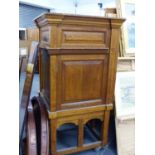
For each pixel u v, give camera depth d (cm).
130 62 210
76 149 180
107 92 174
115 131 200
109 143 205
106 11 226
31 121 157
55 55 147
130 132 195
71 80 158
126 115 197
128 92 204
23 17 633
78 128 174
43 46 172
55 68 150
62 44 146
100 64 165
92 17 146
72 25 146
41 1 670
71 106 164
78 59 155
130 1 218
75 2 788
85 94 167
